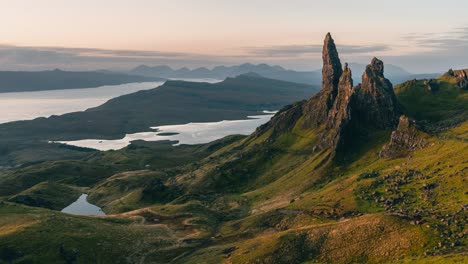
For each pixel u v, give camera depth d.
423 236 131.00
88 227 199.75
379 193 189.50
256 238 177.62
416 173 198.88
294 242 156.62
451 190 163.12
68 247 173.38
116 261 170.88
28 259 163.50
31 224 193.38
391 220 147.38
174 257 177.25
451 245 121.50
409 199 170.75
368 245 139.38
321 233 156.75
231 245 179.25
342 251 142.50
